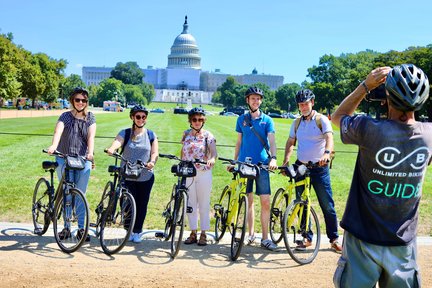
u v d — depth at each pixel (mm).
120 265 6230
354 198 3365
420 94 3104
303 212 6996
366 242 3238
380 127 3184
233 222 7211
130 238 7488
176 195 7117
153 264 6348
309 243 6934
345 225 3352
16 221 8547
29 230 7828
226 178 14648
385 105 3498
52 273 5750
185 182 7137
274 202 7887
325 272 6297
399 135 3154
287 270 6340
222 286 5590
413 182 3205
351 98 3457
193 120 7629
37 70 91000
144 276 5812
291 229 6953
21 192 10891
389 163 3166
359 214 3312
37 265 6016
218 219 7883
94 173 14508
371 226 3250
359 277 3266
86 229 6613
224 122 66625
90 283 5480
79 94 7445
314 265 6609
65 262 6223
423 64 70500
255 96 7680
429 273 6223
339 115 3494
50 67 109875
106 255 6676
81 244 6625
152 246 7289
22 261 6141
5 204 9641
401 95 3086
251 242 7715
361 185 3340
